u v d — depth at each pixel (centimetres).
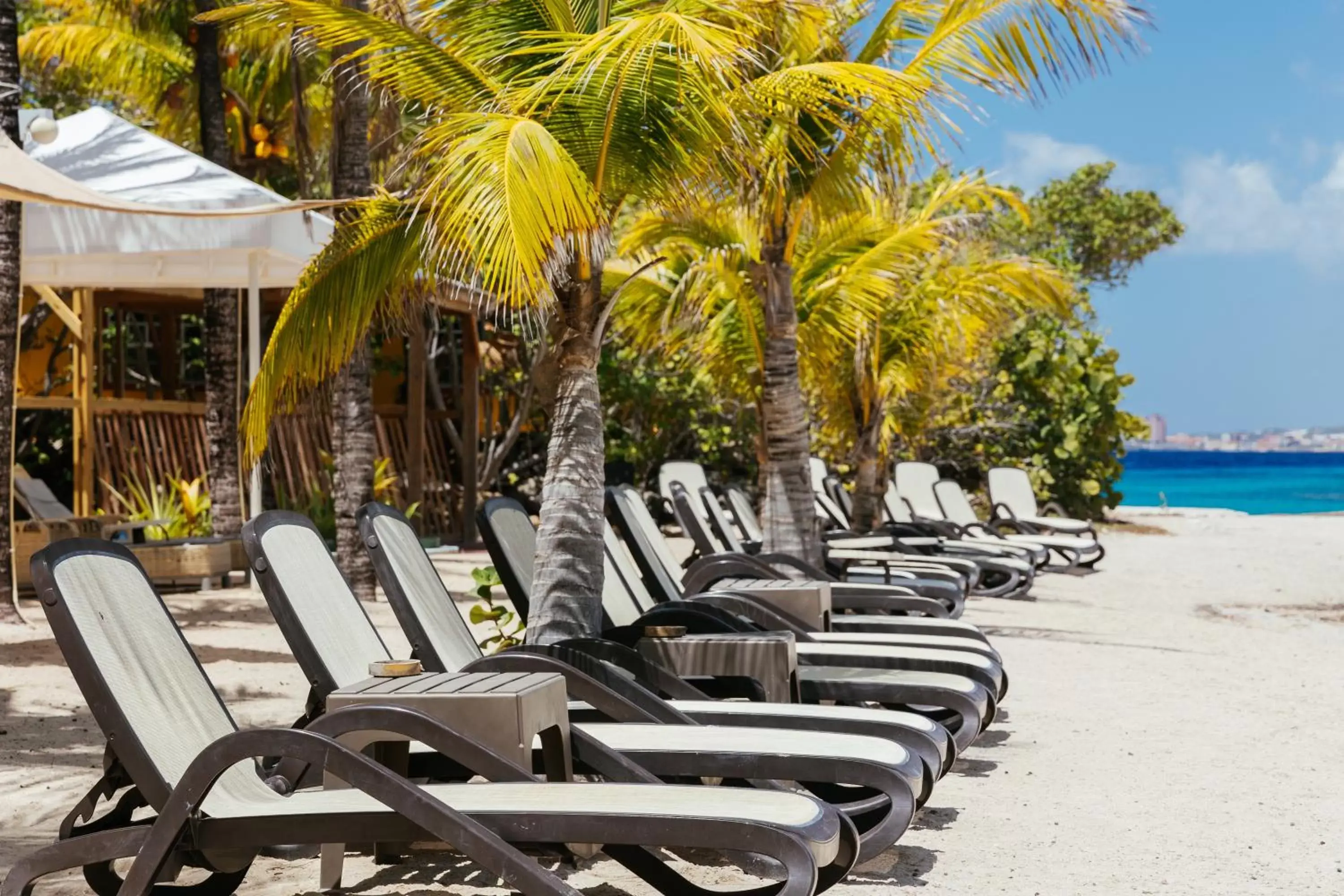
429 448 2139
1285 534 2469
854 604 809
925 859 453
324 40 665
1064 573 1572
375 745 392
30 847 452
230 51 1766
